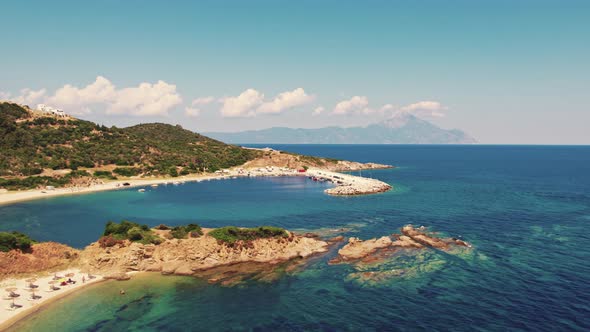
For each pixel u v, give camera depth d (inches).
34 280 2303.2
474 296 2119.8
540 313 1916.8
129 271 2529.5
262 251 2807.6
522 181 7726.4
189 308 2011.6
